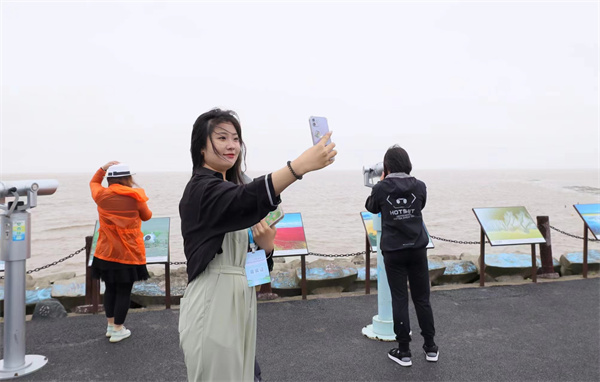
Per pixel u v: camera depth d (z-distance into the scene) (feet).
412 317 15.48
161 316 15.55
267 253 6.59
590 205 21.22
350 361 11.64
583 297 17.44
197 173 5.44
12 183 11.12
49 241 71.97
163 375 10.95
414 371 10.99
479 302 16.87
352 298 17.65
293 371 11.03
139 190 13.17
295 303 17.01
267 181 4.37
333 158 4.44
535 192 227.61
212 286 5.30
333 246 61.87
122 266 12.85
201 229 5.09
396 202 11.28
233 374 5.23
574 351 12.21
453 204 142.72
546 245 21.03
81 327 14.44
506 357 11.82
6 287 11.18
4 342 11.20
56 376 10.91
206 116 5.62
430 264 20.38
